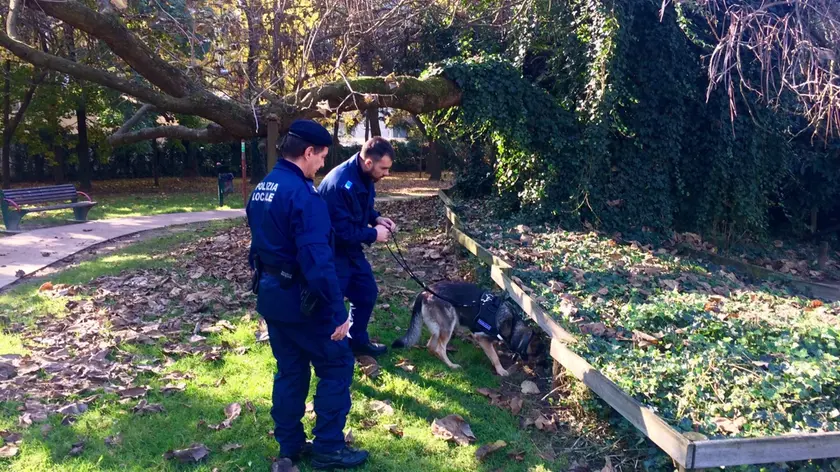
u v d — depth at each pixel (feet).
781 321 16.46
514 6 33.32
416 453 11.85
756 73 29.76
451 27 37.68
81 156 71.15
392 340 17.56
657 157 31.58
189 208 52.95
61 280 23.53
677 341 14.32
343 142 112.88
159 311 19.61
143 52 24.40
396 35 39.01
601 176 31.40
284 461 10.89
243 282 23.36
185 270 25.54
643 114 31.14
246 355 16.06
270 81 28.96
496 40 36.37
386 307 20.31
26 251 29.86
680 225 34.24
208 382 14.38
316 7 31.04
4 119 59.52
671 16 29.50
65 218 43.01
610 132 31.09
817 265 32.04
